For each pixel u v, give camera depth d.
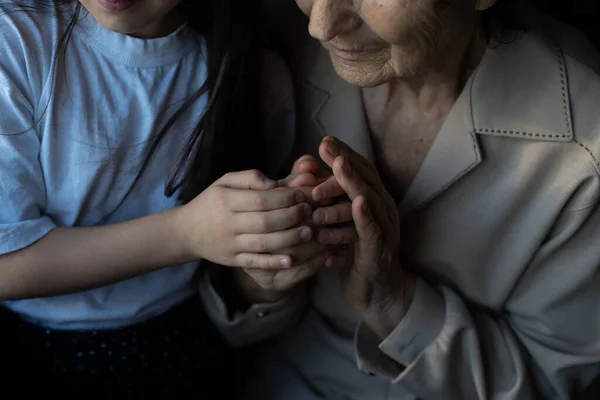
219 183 0.80
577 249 0.86
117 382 0.89
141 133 0.85
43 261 0.81
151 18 0.76
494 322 0.93
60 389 0.89
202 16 0.88
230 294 0.96
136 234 0.82
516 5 0.85
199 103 0.88
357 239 0.80
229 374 1.04
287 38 0.99
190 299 0.97
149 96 0.84
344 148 0.79
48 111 0.80
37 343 0.89
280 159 0.97
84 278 0.82
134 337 0.91
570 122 0.80
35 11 0.80
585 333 0.90
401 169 0.92
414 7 0.67
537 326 0.92
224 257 0.79
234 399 1.04
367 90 0.91
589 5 1.14
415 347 0.88
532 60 0.83
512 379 0.90
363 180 0.78
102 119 0.83
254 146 0.97
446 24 0.71
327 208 0.77
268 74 0.94
